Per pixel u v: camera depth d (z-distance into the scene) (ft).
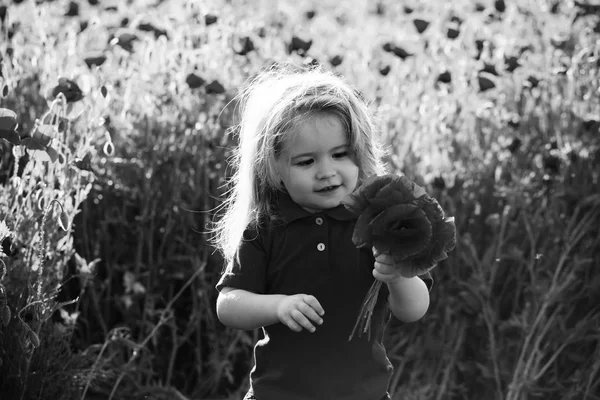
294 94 9.86
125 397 15.20
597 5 19.30
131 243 16.96
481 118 18.28
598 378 15.64
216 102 18.03
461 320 15.88
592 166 16.97
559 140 17.35
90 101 14.74
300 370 9.96
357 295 10.02
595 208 16.33
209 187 17.15
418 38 21.24
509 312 16.47
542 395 14.94
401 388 15.69
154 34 18.04
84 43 19.71
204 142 17.16
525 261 15.51
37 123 12.69
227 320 9.98
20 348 12.04
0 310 11.45
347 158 9.93
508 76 18.84
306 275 10.02
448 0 24.64
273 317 9.54
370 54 20.93
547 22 19.98
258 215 10.30
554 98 18.40
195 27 19.33
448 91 18.58
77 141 15.74
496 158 17.47
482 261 15.81
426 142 17.98
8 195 12.76
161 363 16.65
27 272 12.26
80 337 16.89
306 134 9.70
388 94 18.75
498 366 15.53
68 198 12.82
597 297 15.84
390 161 17.22
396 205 8.46
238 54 18.72
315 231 10.05
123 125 17.03
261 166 10.22
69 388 12.86
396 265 8.57
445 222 8.61
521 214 16.53
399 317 10.09
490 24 21.08
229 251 10.66
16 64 15.58
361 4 28.37
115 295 16.46
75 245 16.87
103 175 16.97
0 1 20.26
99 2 21.81
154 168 16.88
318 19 24.48
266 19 23.07
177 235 16.99
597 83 17.51
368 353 10.05
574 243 15.34
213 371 16.65
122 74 17.39
